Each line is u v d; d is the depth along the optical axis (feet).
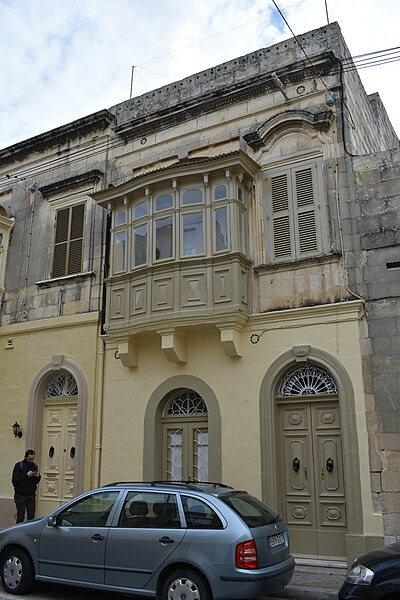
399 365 32.22
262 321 36.58
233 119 41.83
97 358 42.65
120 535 24.07
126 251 41.04
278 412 35.63
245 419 35.65
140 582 23.11
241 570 21.43
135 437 39.40
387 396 32.09
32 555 25.96
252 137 40.19
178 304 37.22
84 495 26.25
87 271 45.34
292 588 26.73
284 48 41.32
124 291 40.40
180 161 43.19
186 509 23.58
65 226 48.06
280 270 37.22
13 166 53.06
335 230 36.37
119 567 23.65
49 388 45.62
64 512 26.21
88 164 48.49
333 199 36.88
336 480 33.30
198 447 37.83
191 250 38.37
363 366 33.12
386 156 35.94
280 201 38.68
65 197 48.88
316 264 36.22
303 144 38.83
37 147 51.62
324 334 34.63
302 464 34.40
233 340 35.88
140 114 46.75
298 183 38.34
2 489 44.32
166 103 45.75
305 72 39.45
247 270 37.70
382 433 31.71
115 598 25.84
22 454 44.11
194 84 44.88
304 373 35.60
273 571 22.31
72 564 24.79
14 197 52.13
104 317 43.16
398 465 30.91
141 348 40.73
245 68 42.83
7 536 26.99
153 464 38.04
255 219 39.01
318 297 35.65
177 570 22.54
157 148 45.03
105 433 40.73
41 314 46.70
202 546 22.24
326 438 34.09
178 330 37.83
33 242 49.47
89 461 40.78
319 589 26.43
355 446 32.09
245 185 39.70
